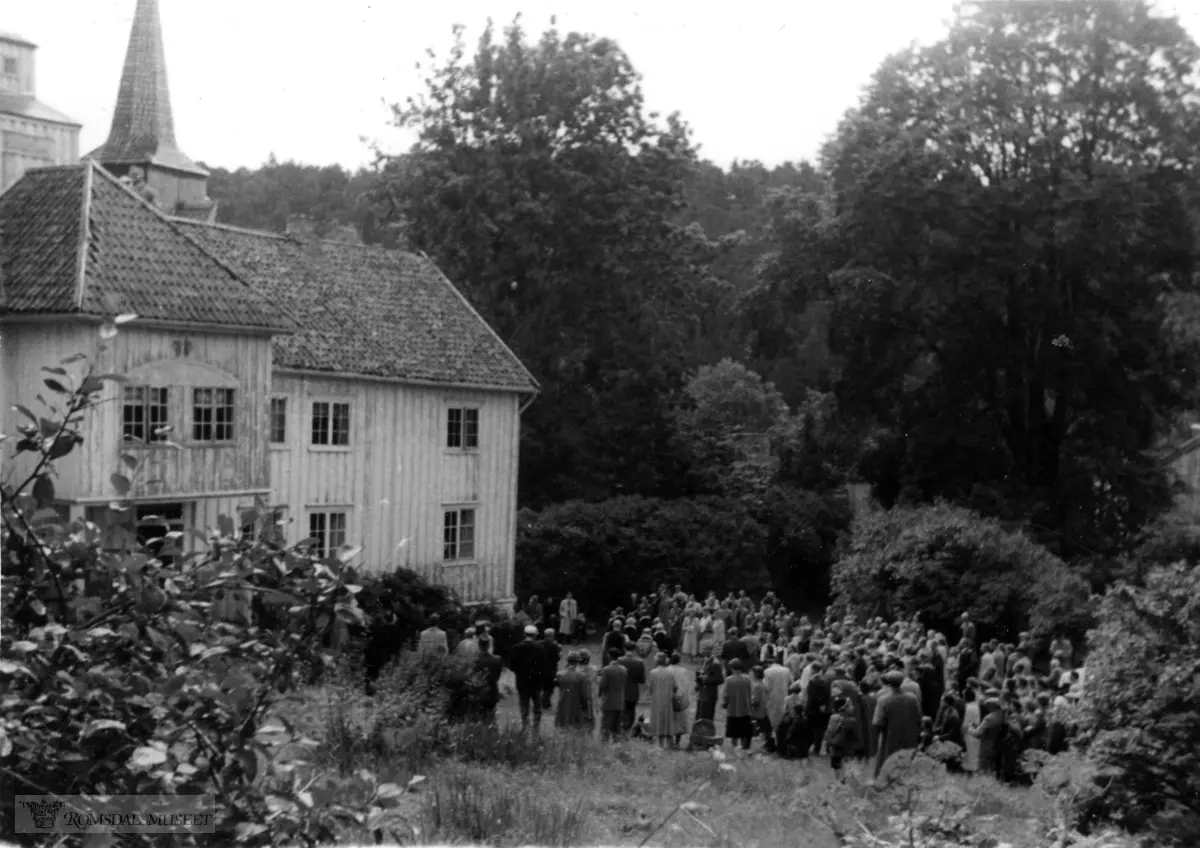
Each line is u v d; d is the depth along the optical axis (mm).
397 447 37531
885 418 53094
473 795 13734
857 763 19781
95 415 27078
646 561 49000
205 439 29906
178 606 6910
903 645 25844
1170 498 49094
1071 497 48250
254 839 6688
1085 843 10734
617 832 13594
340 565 7219
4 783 6430
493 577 40719
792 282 53969
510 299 56781
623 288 55781
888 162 48562
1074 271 48812
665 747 22062
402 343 38562
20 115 36594
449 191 54812
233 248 37312
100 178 30766
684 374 59531
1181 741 12188
